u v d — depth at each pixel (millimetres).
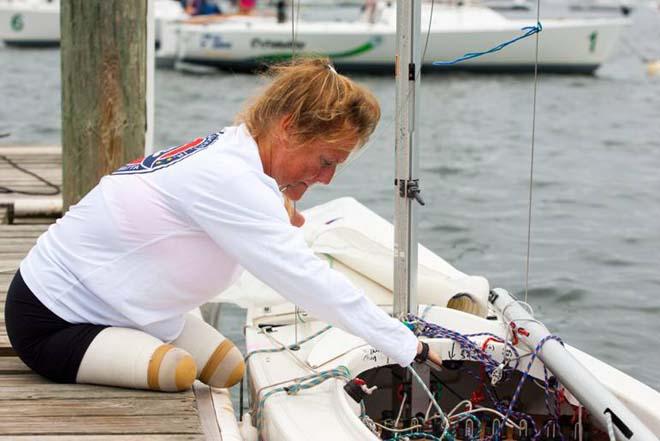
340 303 3273
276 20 28438
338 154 3277
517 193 12719
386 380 4234
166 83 24828
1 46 32000
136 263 3416
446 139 17266
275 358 4113
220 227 3215
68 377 3645
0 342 4254
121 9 6012
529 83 25156
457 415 3918
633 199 12328
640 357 6824
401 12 3797
